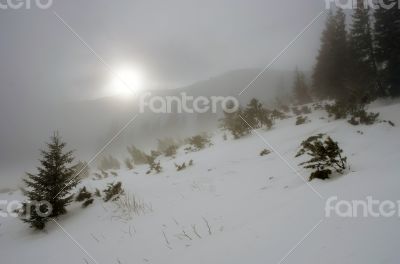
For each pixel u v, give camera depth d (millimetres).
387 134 7789
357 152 6188
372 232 2127
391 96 18453
